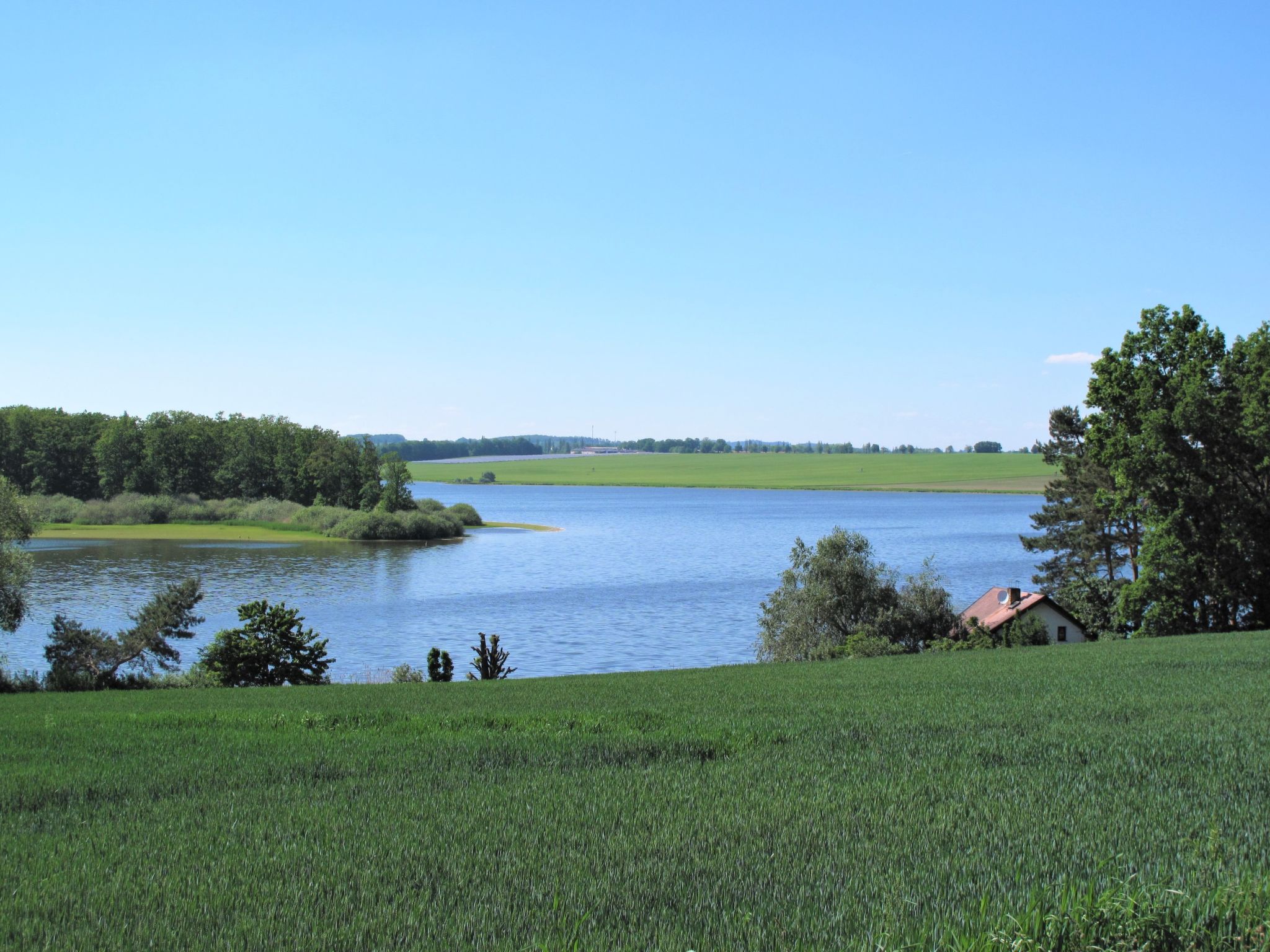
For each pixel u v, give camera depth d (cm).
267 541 13238
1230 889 628
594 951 609
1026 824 897
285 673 4125
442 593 8575
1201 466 4803
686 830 927
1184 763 1198
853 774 1186
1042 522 6700
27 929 696
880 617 4809
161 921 706
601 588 8994
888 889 708
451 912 702
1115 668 2719
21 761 1459
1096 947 569
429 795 1134
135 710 2488
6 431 16838
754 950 602
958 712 1803
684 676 3338
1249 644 3484
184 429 17325
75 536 13450
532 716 1895
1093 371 5284
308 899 750
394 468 15625
